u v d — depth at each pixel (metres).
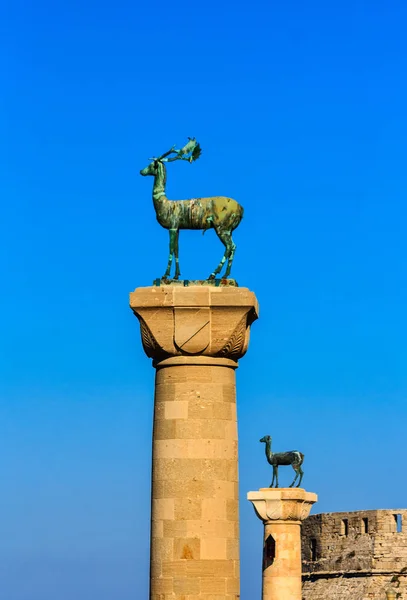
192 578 38.59
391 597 130.50
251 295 39.47
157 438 39.72
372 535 141.12
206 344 39.38
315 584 146.62
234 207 40.56
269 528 77.94
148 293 39.50
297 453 82.62
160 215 40.44
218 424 39.53
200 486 39.12
